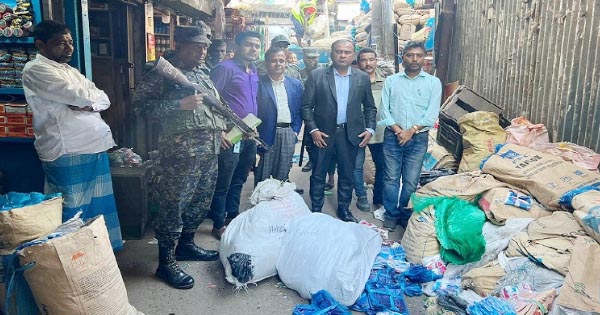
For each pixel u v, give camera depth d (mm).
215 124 3172
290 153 4301
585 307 2447
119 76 5613
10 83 3205
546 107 4477
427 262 3324
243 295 3072
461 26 6867
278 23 18500
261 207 3430
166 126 3084
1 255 2242
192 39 3072
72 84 2764
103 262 2285
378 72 5113
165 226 3129
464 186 3670
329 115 4129
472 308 2631
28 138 3217
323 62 11891
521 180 3479
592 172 3393
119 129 5645
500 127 4848
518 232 3145
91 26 5469
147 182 4117
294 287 3105
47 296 2160
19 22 3100
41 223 2318
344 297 2896
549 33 4441
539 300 2594
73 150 2871
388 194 4250
